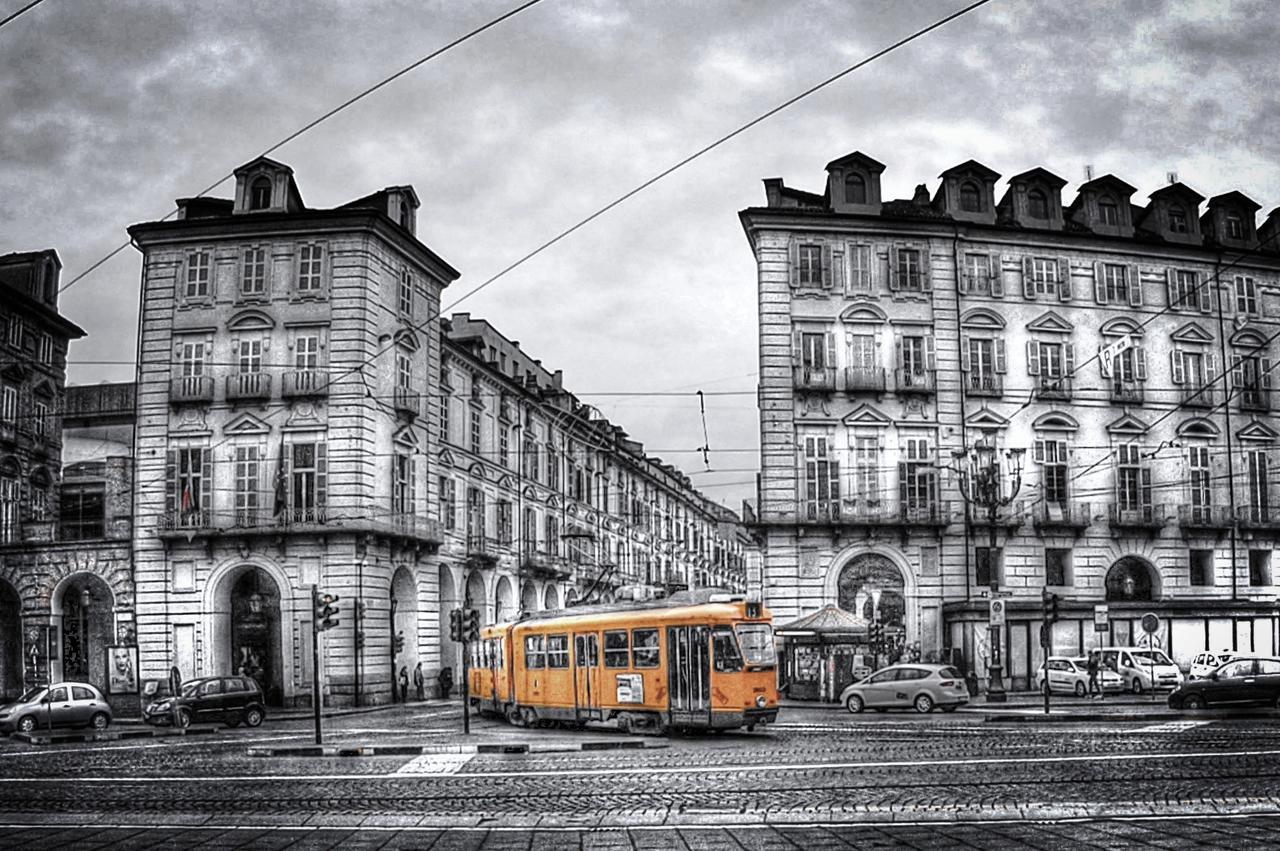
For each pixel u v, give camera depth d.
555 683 33.25
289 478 49.25
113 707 44.06
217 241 51.03
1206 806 14.23
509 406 67.00
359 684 47.78
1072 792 15.96
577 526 77.50
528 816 15.17
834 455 50.22
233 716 37.38
